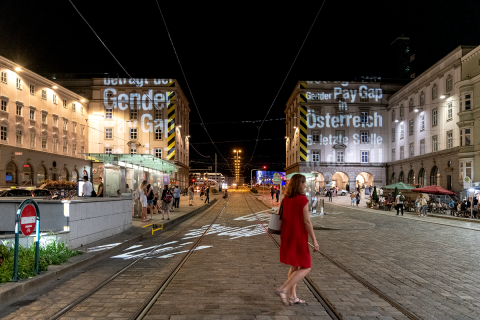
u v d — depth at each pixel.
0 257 5.41
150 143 48.53
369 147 51.81
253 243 10.17
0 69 31.86
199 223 16.12
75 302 4.73
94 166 48.03
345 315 4.34
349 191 51.34
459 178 31.50
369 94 52.31
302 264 4.54
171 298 4.96
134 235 10.65
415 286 5.70
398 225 16.25
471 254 8.72
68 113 43.34
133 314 4.30
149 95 48.97
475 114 29.75
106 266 6.97
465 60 31.42
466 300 5.00
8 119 32.72
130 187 18.28
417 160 40.88
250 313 4.37
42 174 38.16
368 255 8.41
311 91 52.41
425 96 39.31
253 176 128.62
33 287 5.27
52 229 7.73
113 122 48.56
